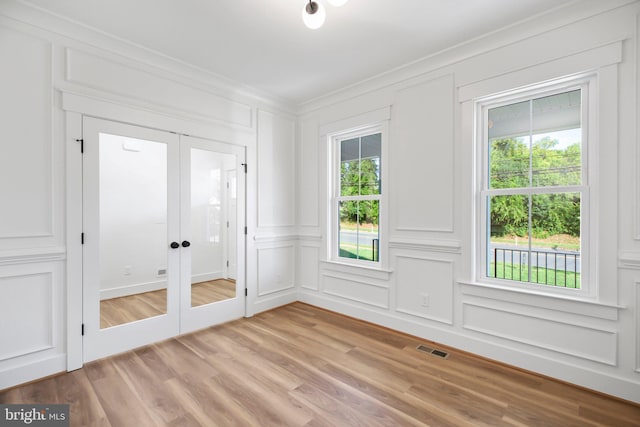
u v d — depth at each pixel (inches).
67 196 90.5
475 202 102.8
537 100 93.6
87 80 94.0
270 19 88.5
